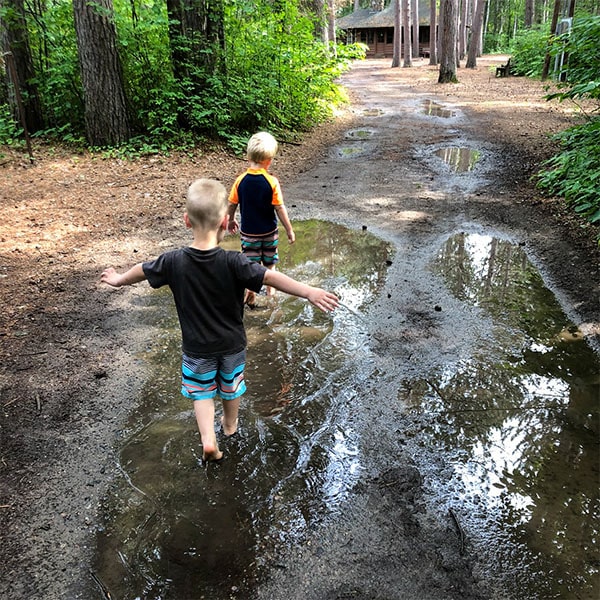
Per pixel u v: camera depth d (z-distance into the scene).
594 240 5.52
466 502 2.56
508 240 5.96
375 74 30.27
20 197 7.34
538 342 3.99
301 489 2.65
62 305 4.54
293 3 13.12
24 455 2.87
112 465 2.82
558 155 8.40
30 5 10.44
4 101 10.80
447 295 4.74
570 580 2.17
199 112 9.88
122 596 2.13
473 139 11.15
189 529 2.44
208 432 2.63
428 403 3.31
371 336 4.10
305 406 3.28
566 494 2.61
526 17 34.34
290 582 2.18
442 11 22.16
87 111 9.40
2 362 3.70
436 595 2.11
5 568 2.24
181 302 2.55
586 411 3.22
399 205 7.28
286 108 12.39
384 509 2.53
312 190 8.10
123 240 6.01
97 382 3.52
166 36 10.09
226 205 2.56
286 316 4.41
